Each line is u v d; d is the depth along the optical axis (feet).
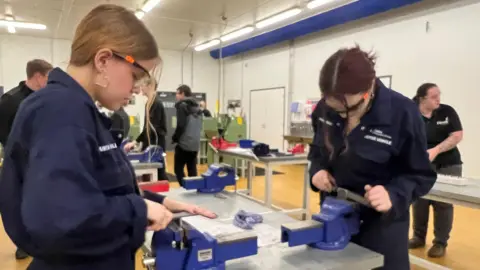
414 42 17.70
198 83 33.30
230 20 21.58
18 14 20.48
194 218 4.74
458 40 15.81
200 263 3.21
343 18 19.33
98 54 2.30
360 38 20.48
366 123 3.76
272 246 3.94
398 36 18.45
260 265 3.48
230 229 4.17
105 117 2.48
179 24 22.54
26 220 1.89
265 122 28.58
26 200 1.91
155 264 3.10
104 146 2.38
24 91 8.27
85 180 2.04
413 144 3.72
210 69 33.68
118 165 2.54
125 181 2.57
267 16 20.58
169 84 31.86
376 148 3.76
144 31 2.46
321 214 3.93
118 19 2.36
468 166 15.70
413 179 3.83
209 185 6.50
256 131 29.60
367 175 3.98
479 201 6.22
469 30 15.39
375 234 3.99
